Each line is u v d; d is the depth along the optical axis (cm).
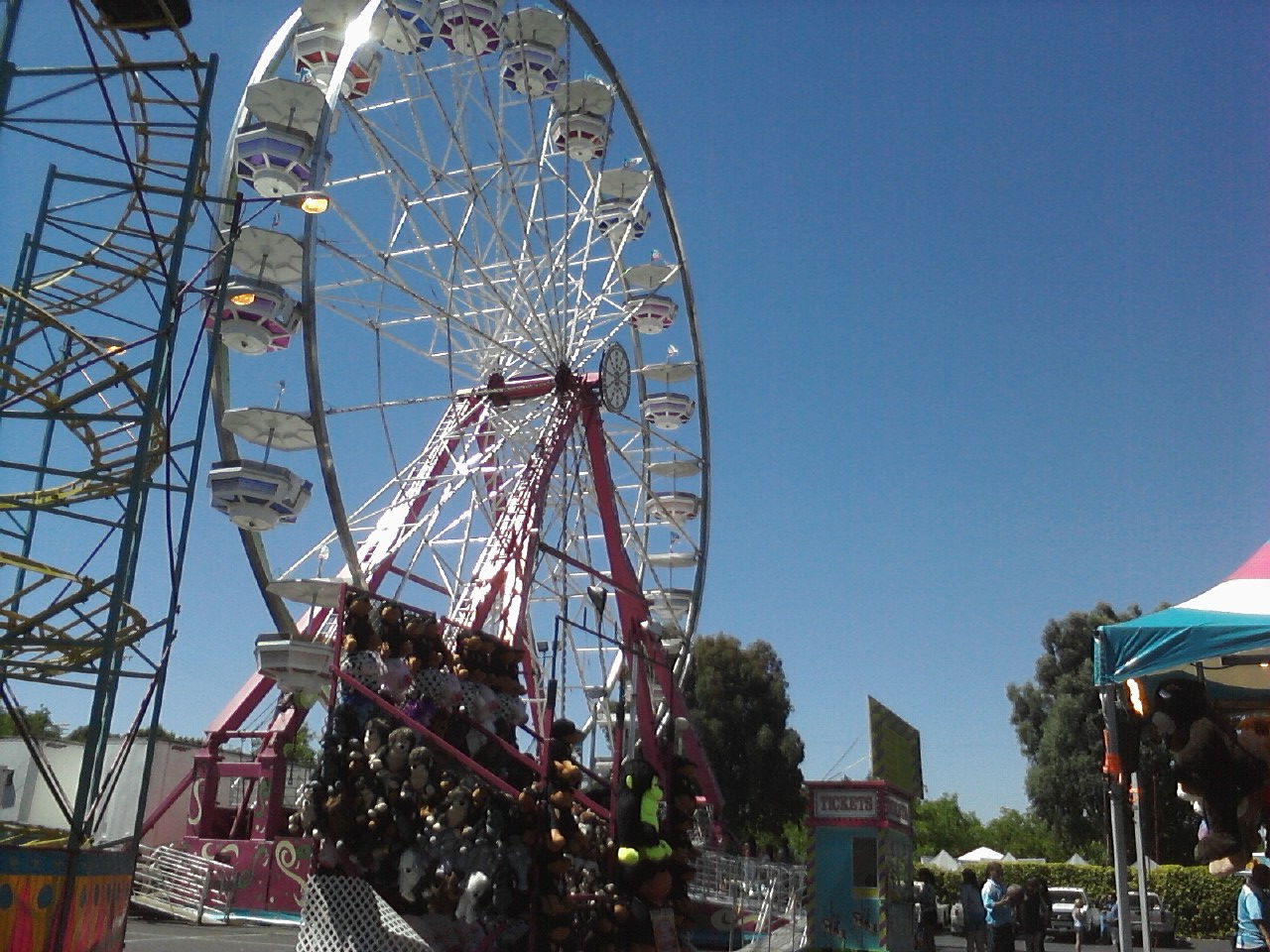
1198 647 1050
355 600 1006
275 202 1084
